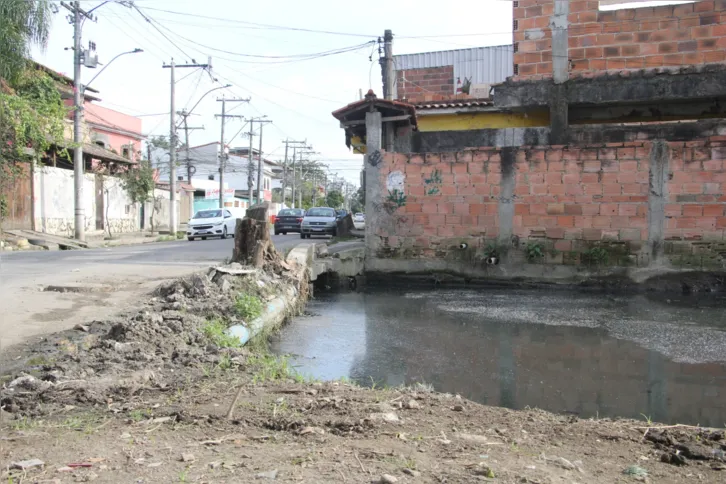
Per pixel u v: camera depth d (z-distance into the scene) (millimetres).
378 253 15234
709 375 6664
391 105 15016
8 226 25000
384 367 7016
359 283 15172
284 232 33969
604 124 15734
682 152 13164
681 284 13156
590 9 14805
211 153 72250
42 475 2934
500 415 4504
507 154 14305
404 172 15039
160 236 34500
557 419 4539
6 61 14164
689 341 8344
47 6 14562
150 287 10531
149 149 48094
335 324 9773
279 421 3980
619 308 11156
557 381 6449
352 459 3246
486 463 3254
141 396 4656
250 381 5215
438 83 26922
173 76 34531
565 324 9633
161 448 3393
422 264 14984
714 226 13016
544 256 14094
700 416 5348
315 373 6703
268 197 80500
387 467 3129
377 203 15234
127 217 38656
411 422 4105
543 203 14086
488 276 14508
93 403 4426
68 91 29750
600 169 13680
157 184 46000
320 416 4145
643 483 3121
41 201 27656
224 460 3195
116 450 3346
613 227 13633
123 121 43812
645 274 13430
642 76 14375
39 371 5312
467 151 14586
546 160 14039
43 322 7523
